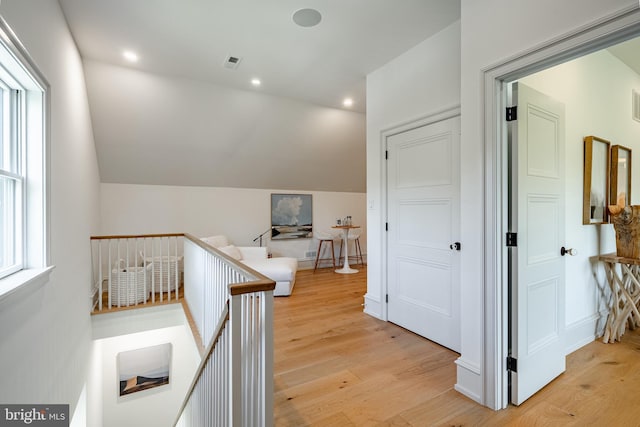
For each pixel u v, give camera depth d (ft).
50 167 6.64
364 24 8.45
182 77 12.09
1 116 5.92
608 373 7.15
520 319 6.03
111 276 11.90
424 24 8.43
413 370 7.44
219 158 16.20
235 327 4.03
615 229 8.93
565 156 7.79
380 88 10.93
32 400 5.72
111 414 14.28
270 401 4.20
